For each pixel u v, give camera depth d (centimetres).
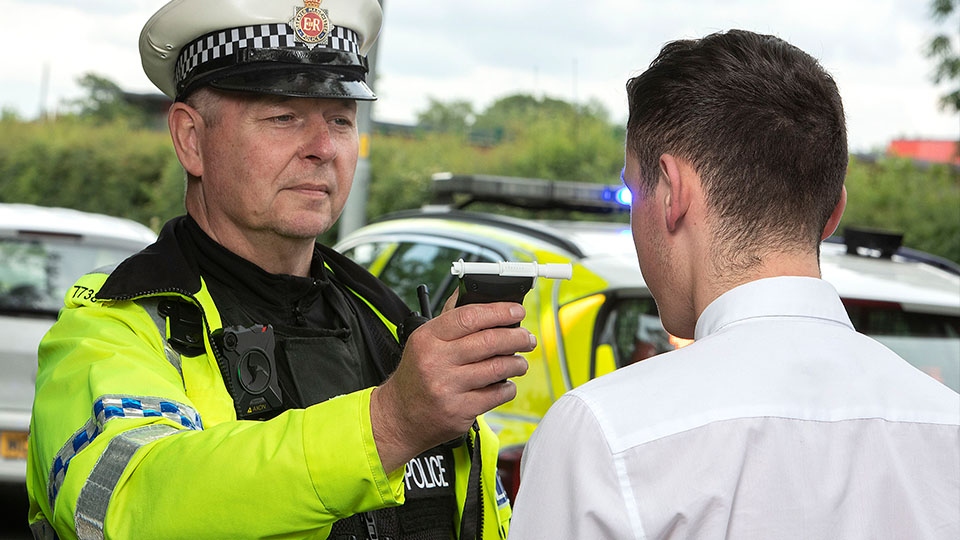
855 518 129
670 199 142
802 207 139
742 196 138
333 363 185
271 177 180
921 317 343
